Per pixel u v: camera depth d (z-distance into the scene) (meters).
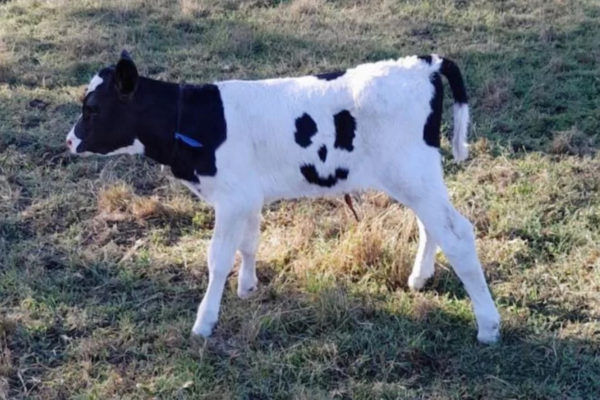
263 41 7.21
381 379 4.41
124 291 4.93
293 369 4.45
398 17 7.64
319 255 5.00
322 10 7.84
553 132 6.03
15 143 6.04
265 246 5.13
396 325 4.64
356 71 4.49
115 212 5.46
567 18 7.49
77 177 5.79
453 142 4.49
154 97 4.51
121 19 7.74
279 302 4.80
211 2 8.07
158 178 5.80
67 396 4.39
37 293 4.89
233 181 4.49
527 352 4.49
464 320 4.66
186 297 4.89
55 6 8.04
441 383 4.37
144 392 4.36
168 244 5.26
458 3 7.92
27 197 5.60
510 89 6.48
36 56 7.10
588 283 4.86
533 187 5.52
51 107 6.42
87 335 4.68
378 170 4.46
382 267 4.91
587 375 4.39
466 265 4.46
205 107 4.48
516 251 5.04
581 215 5.31
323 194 4.57
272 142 4.48
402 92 4.40
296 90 4.49
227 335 4.64
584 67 6.77
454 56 6.95
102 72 4.53
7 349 4.53
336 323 4.65
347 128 4.45
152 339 4.64
